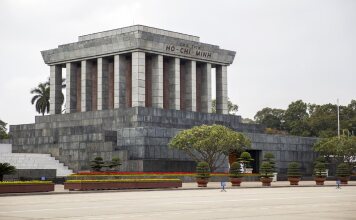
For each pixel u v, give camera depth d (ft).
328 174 362.94
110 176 226.79
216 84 376.68
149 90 348.38
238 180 232.32
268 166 239.50
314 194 164.86
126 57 347.36
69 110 361.10
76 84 367.45
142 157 292.40
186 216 92.38
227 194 166.20
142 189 201.57
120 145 303.89
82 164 305.53
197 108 369.09
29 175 259.80
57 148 314.35
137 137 296.10
